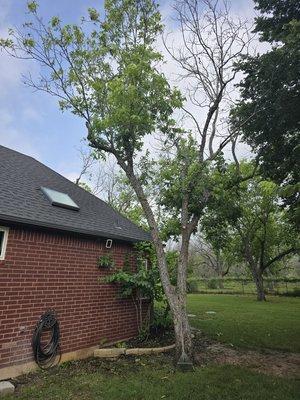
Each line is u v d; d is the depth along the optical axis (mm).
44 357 7141
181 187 8969
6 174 8859
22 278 6898
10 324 6547
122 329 9656
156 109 9219
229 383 6312
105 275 9273
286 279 34750
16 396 5637
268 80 10586
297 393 5859
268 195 24203
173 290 8203
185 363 7184
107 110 9930
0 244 6609
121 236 9648
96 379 6500
